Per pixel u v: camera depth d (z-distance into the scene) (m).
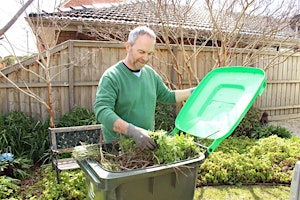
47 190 3.06
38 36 4.27
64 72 4.71
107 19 6.59
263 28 5.23
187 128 2.06
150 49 1.79
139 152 1.61
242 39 5.85
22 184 3.42
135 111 1.92
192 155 1.68
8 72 4.30
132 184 1.46
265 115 6.37
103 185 1.37
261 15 4.95
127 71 1.87
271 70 6.80
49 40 5.15
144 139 1.52
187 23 6.56
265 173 3.61
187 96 2.35
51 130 3.34
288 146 4.25
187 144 1.68
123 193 1.45
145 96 1.97
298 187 1.48
